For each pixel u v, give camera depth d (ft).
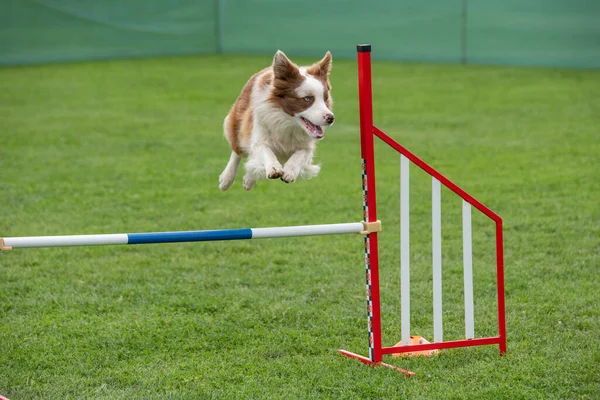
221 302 28.99
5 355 24.22
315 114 23.93
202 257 34.35
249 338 25.85
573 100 73.41
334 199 42.98
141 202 42.70
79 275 32.07
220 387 22.20
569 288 29.86
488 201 42.04
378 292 23.26
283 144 25.63
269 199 43.19
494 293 29.76
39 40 104.94
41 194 44.16
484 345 25.09
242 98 26.99
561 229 37.14
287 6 109.50
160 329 26.32
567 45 96.07
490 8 99.81
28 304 28.60
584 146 54.75
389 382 22.30
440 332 23.66
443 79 88.69
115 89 84.17
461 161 51.39
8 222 38.78
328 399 21.30
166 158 53.36
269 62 103.76
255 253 34.83
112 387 22.31
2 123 65.10
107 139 59.52
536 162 50.55
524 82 85.10
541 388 21.97
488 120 65.62
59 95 80.02
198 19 113.70
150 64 103.55
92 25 107.86
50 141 58.44
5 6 102.12
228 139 27.89
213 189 45.34
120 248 35.58
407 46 105.50
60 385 22.31
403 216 23.17
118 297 29.58
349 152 55.31
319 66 25.13
